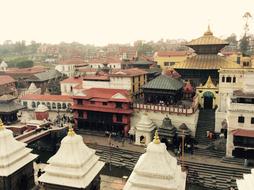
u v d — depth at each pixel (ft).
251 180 70.28
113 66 415.23
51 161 81.51
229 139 156.56
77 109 210.38
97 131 208.74
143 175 69.67
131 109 200.75
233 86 198.90
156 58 368.07
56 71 429.79
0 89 311.47
